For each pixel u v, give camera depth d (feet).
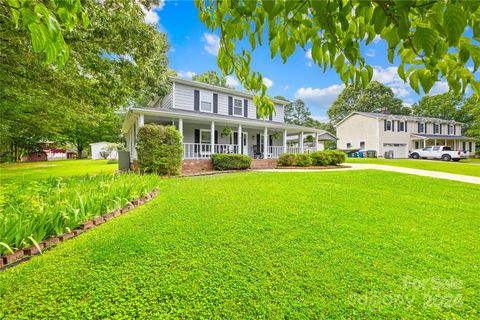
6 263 7.24
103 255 7.84
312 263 7.54
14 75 20.49
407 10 2.29
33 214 8.95
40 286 6.18
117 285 6.25
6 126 31.81
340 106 127.95
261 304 5.67
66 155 109.29
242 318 5.24
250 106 52.37
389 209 13.88
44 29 3.04
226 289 6.18
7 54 17.79
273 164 44.88
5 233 7.63
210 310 5.44
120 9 18.95
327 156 43.39
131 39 19.84
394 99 117.91
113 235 9.50
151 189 17.15
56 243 8.75
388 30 3.20
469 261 7.84
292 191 18.21
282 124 49.47
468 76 3.31
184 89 43.21
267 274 6.89
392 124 83.05
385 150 81.41
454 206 14.97
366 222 11.51
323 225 10.93
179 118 35.63
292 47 3.78
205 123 43.57
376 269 7.25
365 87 3.88
